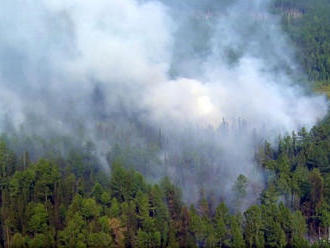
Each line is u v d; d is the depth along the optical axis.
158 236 130.12
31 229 130.38
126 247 131.25
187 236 131.25
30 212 132.62
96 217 134.25
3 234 134.38
